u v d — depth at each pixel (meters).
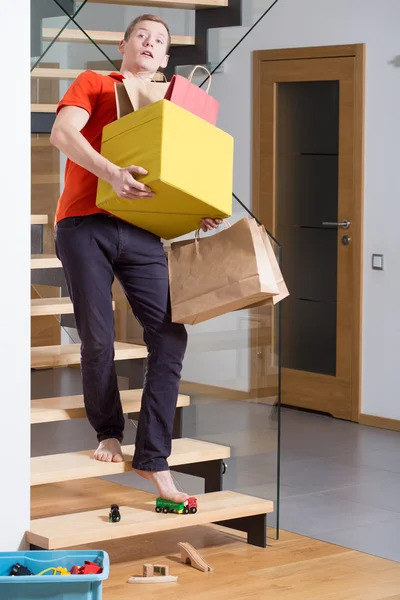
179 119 3.50
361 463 5.96
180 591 3.84
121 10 5.25
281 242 7.59
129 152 3.59
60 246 3.88
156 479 4.06
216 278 3.86
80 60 5.24
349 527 4.68
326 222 7.26
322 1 7.16
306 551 4.32
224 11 5.40
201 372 4.74
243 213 4.34
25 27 3.81
